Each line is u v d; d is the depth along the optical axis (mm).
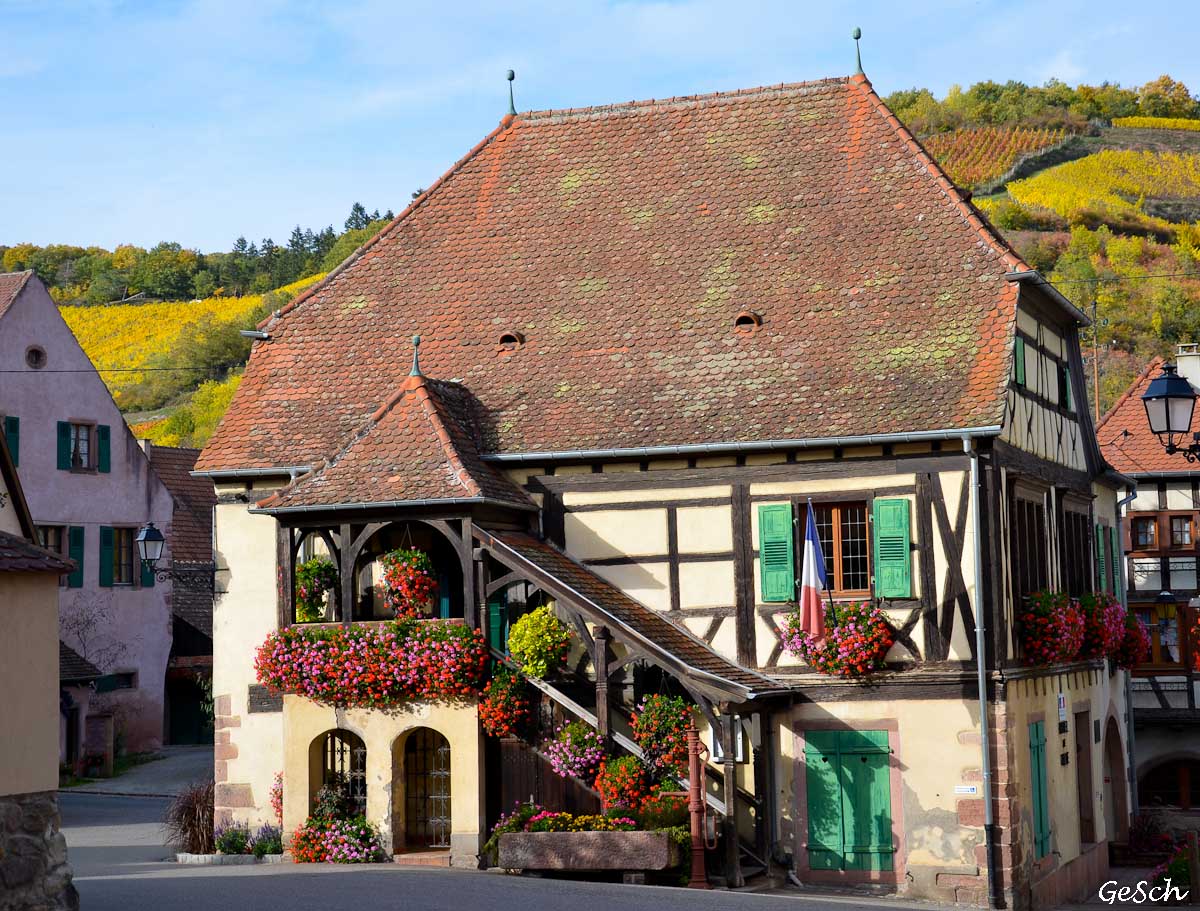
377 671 20312
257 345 24859
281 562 21375
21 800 13852
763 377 21906
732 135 25188
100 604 41781
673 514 21688
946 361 21141
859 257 22859
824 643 20438
